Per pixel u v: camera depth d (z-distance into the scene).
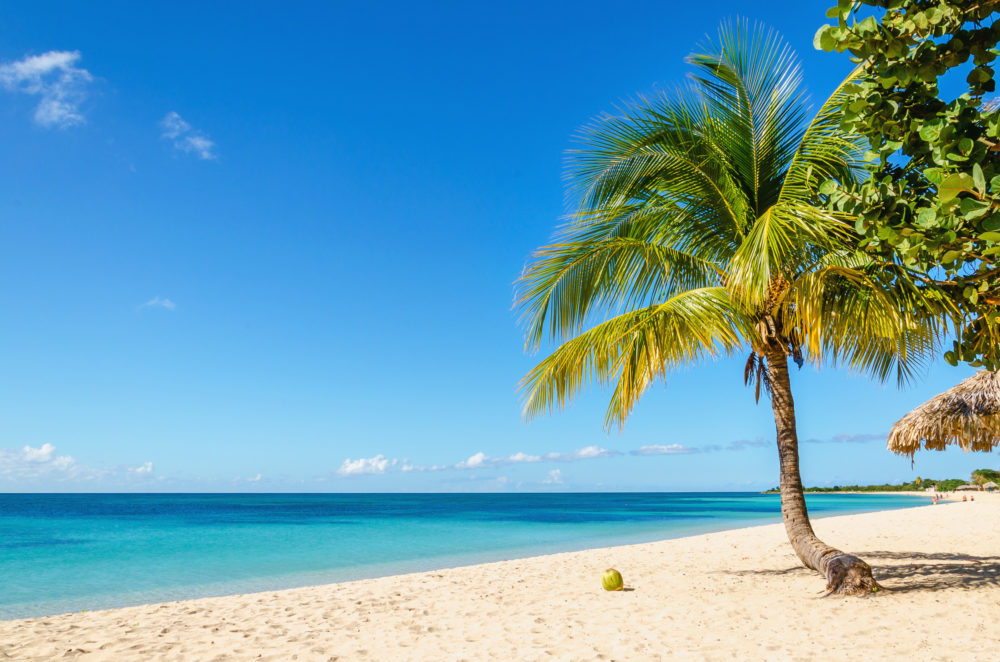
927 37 2.84
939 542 14.03
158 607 9.39
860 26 2.85
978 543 13.55
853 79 7.00
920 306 6.50
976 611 6.46
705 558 13.44
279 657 6.27
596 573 11.88
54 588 13.27
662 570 11.80
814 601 7.47
